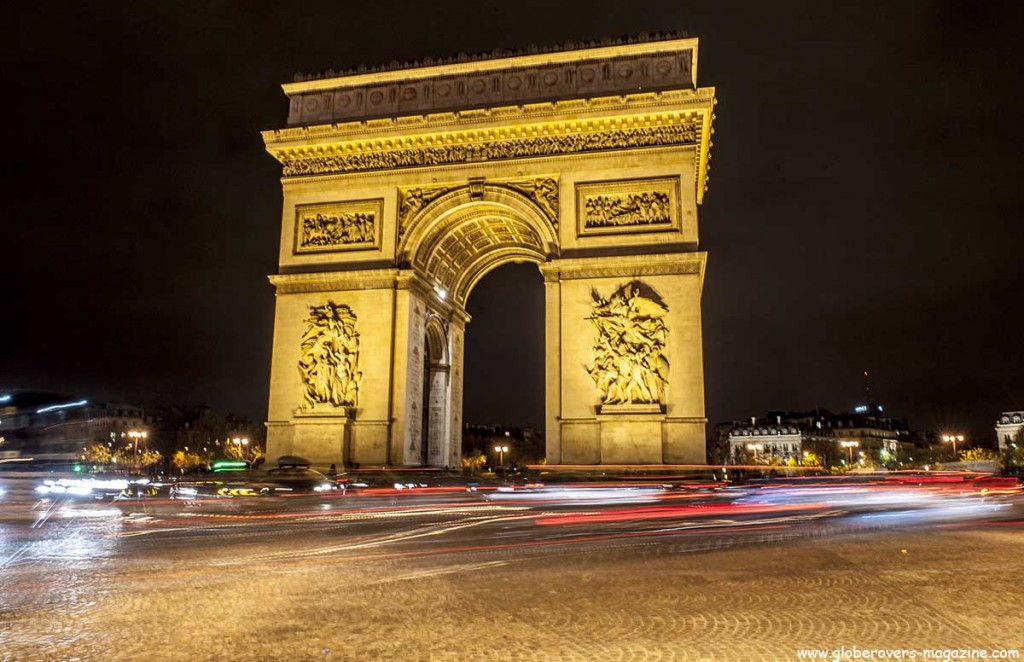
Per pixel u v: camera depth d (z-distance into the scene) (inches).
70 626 628.7
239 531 1414.9
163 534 1364.4
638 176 2733.8
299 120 3083.2
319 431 2765.7
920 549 1053.8
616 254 2694.4
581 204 2763.3
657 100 2699.3
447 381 3403.1
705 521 1579.7
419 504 2145.7
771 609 670.5
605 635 584.1
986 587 759.7
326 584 816.3
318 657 534.0
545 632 594.9
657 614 654.5
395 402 2773.1
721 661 514.0
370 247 2915.8
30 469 2906.0
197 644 569.9
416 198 2935.5
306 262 2952.8
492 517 1707.7
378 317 2832.2
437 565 952.9
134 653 547.5
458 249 3297.2
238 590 783.7
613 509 1932.8
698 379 2536.9
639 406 2536.9
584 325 2657.5
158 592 774.5
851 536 1240.2
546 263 2723.9
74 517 1788.9
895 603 687.7
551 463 2598.4
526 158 2822.3
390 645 561.3
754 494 2536.9
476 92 2940.5
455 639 576.7
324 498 2395.4
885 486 3671.3
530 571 895.7
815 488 3218.5
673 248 2655.0
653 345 2573.8
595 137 2792.8
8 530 1454.2
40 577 874.1
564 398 2623.0
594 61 2861.7
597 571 889.5
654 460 2495.1
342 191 2982.3
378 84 3046.3
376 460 2731.3
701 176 3132.4
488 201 2847.0
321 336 2839.6
